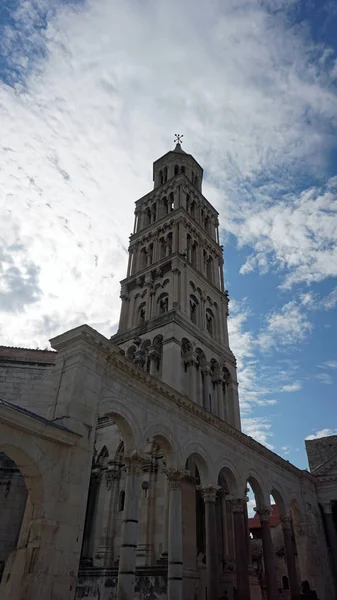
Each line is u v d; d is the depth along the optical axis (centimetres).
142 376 2914
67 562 2025
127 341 5000
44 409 3678
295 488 4850
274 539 6388
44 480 2070
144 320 5250
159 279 5438
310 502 5034
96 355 2648
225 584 3534
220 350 5275
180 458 3089
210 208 7012
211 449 3512
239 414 5022
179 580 2680
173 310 4691
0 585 2036
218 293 5922
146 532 3338
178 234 5700
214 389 4912
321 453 6462
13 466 3441
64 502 2120
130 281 5741
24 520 2238
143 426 2841
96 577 3300
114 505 3762
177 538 2817
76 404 2383
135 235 6381
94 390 2542
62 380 2519
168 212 6431
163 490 3497
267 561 3750
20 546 2159
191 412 3366
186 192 6544
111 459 3975
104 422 4266
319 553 4719
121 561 2394
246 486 3831
